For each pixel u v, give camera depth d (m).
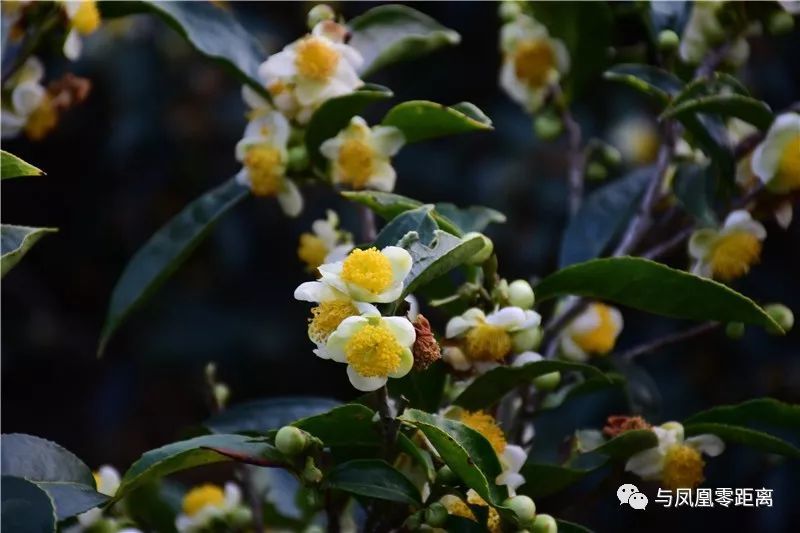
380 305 1.08
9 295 2.81
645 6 1.27
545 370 1.13
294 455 1.09
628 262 1.14
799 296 2.22
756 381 2.21
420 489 1.12
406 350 1.06
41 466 1.11
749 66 2.18
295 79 1.21
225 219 2.45
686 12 1.27
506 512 1.08
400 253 1.07
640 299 1.16
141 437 2.78
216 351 2.50
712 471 2.02
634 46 1.32
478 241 1.09
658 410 1.26
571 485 1.17
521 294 1.14
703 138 1.21
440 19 2.32
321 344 1.07
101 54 2.31
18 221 2.76
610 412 1.93
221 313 2.54
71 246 2.79
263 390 2.56
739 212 1.20
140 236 2.64
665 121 1.25
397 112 1.20
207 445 1.09
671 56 1.26
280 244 2.56
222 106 2.43
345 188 1.23
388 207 1.18
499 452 1.13
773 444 1.16
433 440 1.08
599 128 2.26
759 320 1.14
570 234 1.30
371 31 1.29
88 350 2.81
